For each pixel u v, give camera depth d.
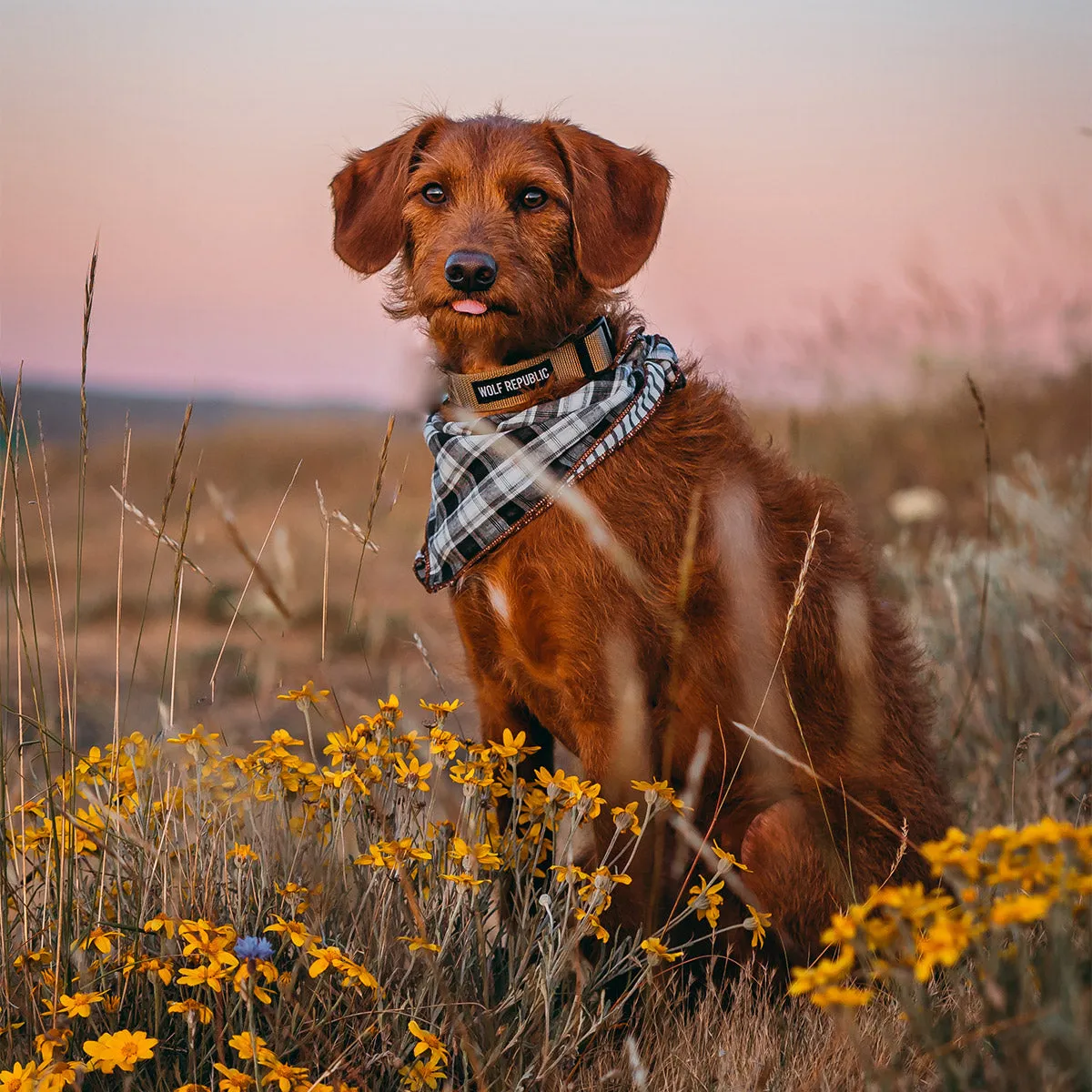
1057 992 1.76
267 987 2.29
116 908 2.49
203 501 13.75
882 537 7.43
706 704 3.07
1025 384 8.59
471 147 3.38
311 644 7.19
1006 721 4.27
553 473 2.97
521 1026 2.32
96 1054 1.90
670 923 2.54
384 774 2.64
